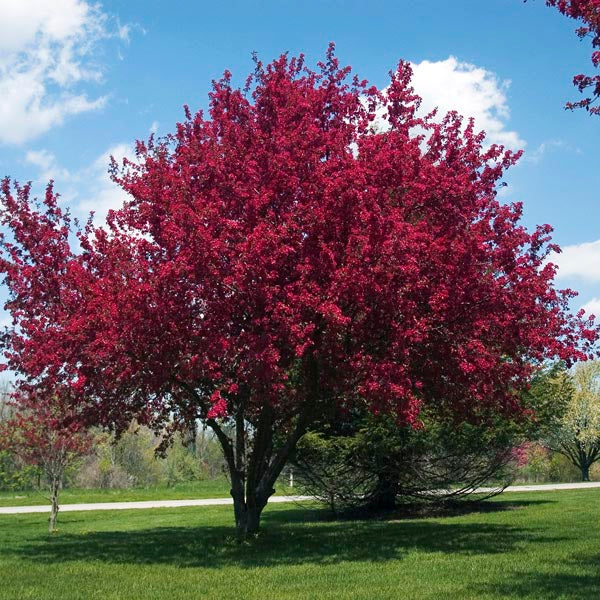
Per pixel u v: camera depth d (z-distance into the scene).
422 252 11.34
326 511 24.06
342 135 13.43
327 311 10.41
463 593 8.27
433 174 12.11
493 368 12.41
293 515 23.58
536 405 20.98
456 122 13.70
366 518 21.75
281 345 11.58
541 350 12.63
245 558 12.15
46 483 30.91
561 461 63.22
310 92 14.44
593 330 13.05
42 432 20.72
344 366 11.45
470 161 13.48
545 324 12.97
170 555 12.84
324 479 20.97
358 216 11.21
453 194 12.02
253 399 11.77
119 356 11.48
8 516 26.20
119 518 24.67
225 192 12.42
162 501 33.47
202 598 8.55
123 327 11.05
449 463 21.17
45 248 13.63
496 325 12.59
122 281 11.51
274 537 15.31
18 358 13.95
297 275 11.65
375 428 19.23
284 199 12.26
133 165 13.24
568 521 16.77
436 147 13.68
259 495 14.67
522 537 13.98
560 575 9.25
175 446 54.56
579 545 12.24
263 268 10.80
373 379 11.09
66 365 12.67
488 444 20.92
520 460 27.77
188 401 15.27
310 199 11.95
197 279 11.12
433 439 20.02
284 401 13.39
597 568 9.76
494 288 12.15
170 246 11.42
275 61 14.73
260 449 14.56
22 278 13.66
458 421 14.40
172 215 11.53
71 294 13.23
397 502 23.38
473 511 22.03
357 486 21.19
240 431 15.45
